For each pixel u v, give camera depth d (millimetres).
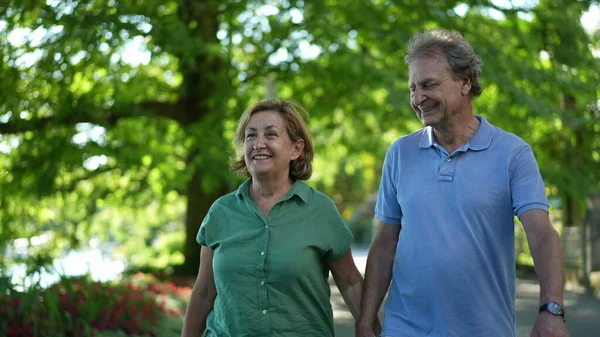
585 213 15750
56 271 7816
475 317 3512
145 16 11492
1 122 12750
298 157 3969
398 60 13148
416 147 3725
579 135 16109
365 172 30719
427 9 12320
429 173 3625
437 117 3576
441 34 3625
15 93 11461
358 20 12219
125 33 11070
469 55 3578
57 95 12250
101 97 13586
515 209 3512
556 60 14094
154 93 15164
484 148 3561
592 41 14719
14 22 11039
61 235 15406
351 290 4008
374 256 3898
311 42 12336
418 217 3607
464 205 3521
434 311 3549
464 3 13062
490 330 3506
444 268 3516
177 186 15594
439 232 3547
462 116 3613
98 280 8812
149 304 9023
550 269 3381
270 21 12648
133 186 15508
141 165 13633
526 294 15039
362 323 3877
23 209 13719
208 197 15508
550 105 13047
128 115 13711
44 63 11078
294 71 12750
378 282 3883
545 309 3338
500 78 11984
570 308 12922
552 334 3299
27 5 11039
